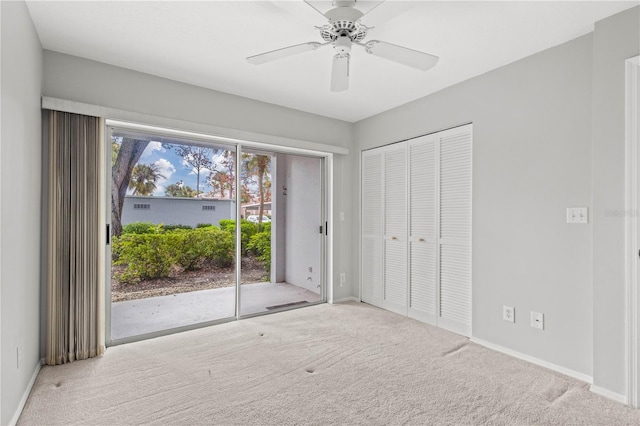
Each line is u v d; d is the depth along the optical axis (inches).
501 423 68.5
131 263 114.1
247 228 140.4
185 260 125.0
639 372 74.0
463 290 118.0
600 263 80.0
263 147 144.5
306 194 158.2
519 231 100.4
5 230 62.2
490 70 108.3
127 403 74.9
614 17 77.4
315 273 160.6
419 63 79.3
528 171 98.3
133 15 79.5
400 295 143.5
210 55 99.6
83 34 88.0
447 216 123.9
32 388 80.7
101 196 101.3
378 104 141.3
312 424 68.1
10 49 64.7
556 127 92.1
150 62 104.0
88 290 99.0
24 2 73.8
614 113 77.7
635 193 74.6
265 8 76.6
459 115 118.3
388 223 149.6
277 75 113.1
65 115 96.3
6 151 62.7
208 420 69.1
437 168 127.1
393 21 80.2
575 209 87.9
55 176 94.3
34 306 85.4
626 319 75.7
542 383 84.5
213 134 124.3
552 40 89.4
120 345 108.3
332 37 73.8
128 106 108.0
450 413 71.9
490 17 78.6
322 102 139.1
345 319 135.8
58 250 94.7
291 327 126.0
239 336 116.5
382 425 67.8
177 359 97.8
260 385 83.2
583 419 69.9
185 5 75.5
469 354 102.2
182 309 123.7
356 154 166.1
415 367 93.2
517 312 100.7
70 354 95.0
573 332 88.3
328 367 93.0
